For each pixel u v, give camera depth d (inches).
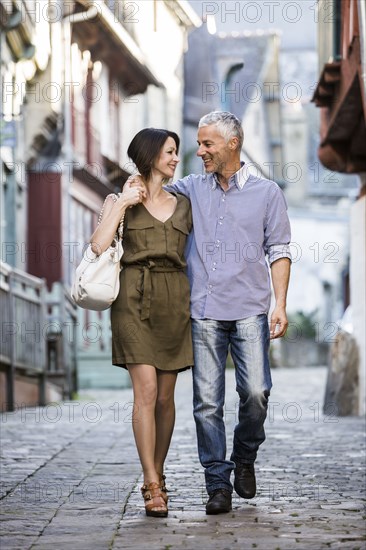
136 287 273.4
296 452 418.9
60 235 1119.6
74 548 229.9
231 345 282.5
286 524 255.6
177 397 852.6
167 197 280.7
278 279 281.7
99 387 1074.7
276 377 1285.7
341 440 469.4
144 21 1406.3
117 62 1312.7
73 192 1180.5
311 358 2004.2
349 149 661.3
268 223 282.8
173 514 271.9
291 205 2797.7
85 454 415.2
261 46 2162.9
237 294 278.2
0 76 878.4
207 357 277.6
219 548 227.9
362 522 258.1
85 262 273.1
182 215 279.1
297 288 2620.6
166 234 275.6
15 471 361.1
